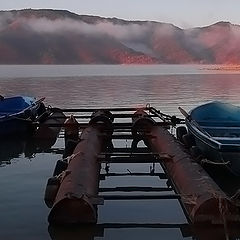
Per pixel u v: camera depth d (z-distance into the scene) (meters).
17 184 11.66
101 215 9.33
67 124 17.27
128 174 12.73
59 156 15.38
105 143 16.06
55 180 10.30
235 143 12.45
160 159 11.96
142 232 8.45
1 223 8.85
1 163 14.30
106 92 43.94
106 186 11.51
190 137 14.78
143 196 9.23
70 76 83.88
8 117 17.47
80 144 13.02
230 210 8.52
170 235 8.31
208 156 12.67
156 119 22.22
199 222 8.54
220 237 8.18
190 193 9.09
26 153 15.86
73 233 8.36
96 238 8.18
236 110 16.47
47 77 78.62
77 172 9.80
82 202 8.60
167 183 11.73
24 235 8.27
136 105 31.56
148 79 73.06
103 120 16.66
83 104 32.41
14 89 46.94
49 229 8.49
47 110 20.77
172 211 9.59
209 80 70.19
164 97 38.50
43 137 18.12
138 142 17.91
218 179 12.19
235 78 77.94
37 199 10.34
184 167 10.62
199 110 16.52
